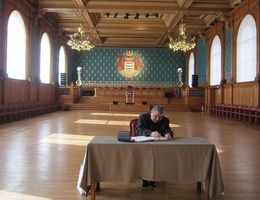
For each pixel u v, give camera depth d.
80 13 16.78
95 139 3.89
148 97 24.69
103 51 28.28
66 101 22.64
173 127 11.66
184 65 28.56
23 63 15.41
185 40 18.78
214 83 20.12
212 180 3.58
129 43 26.97
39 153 6.51
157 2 15.76
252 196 3.99
